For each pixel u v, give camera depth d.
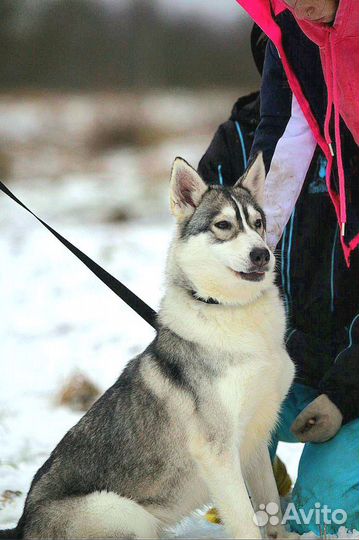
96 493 5.46
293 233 6.39
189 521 6.12
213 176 6.93
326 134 5.64
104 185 22.41
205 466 5.35
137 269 14.38
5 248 16.69
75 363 10.43
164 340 5.61
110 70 37.28
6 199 21.27
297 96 5.95
